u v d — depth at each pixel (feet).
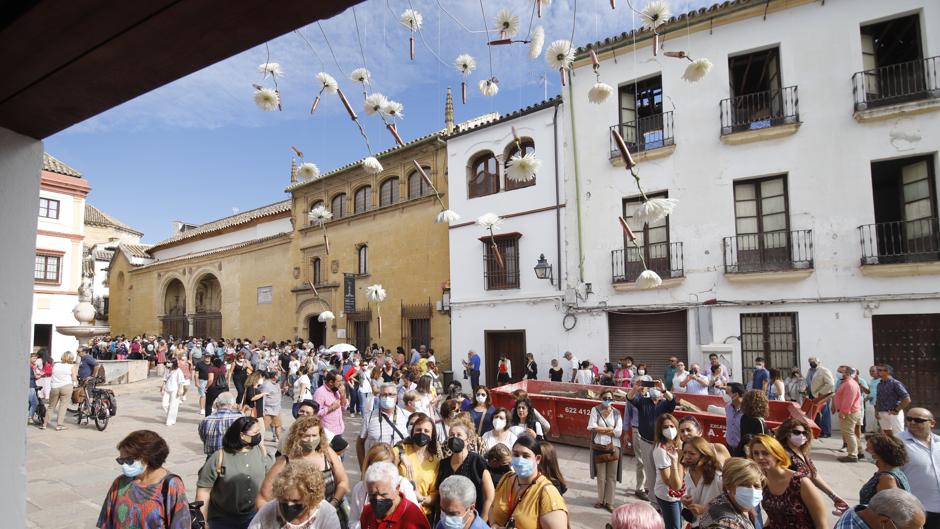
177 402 43.73
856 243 40.91
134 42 3.75
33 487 26.81
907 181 41.63
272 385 35.58
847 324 40.60
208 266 112.88
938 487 15.01
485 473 15.02
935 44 39.55
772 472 12.88
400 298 73.51
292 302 92.48
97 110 4.91
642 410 23.50
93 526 21.74
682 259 47.37
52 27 3.53
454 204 64.75
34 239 5.27
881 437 14.48
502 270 59.52
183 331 117.19
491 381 59.00
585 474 29.60
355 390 48.29
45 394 42.52
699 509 13.97
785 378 42.78
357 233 81.61
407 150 73.67
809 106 43.39
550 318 54.54
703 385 37.93
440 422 19.69
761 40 45.50
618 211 51.24
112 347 91.56
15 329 5.08
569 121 54.85
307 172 15.69
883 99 40.37
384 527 12.19
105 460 32.01
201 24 3.56
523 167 14.38
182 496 11.93
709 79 47.50
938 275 38.01
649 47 50.31
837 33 42.86
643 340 49.49
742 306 44.45
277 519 11.33
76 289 89.40
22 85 4.32
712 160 46.91
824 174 42.50
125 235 170.71
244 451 14.55
